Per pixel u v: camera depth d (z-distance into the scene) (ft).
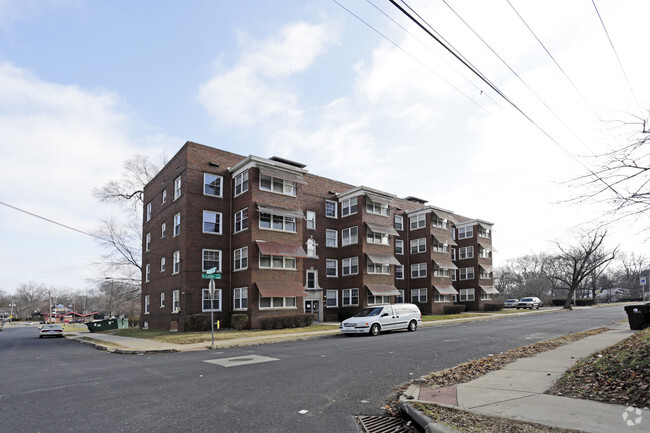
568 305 166.61
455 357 41.47
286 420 21.20
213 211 93.50
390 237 123.03
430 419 19.25
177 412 22.67
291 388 28.50
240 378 32.24
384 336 67.31
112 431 19.58
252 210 89.25
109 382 31.86
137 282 152.76
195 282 88.38
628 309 57.36
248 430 19.61
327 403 24.59
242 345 60.34
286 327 87.66
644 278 132.16
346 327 71.92
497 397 23.21
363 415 22.35
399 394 26.73
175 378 32.89
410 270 149.28
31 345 84.33
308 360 41.29
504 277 295.89
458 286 173.17
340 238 121.19
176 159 98.84
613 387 23.36
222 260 93.15
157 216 109.81
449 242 150.92
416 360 40.01
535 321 90.17
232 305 92.07
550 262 234.38
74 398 26.45
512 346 48.67
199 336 71.41
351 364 38.24
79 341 92.17
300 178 97.25
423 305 142.92
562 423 17.94
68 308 463.83
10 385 31.58
